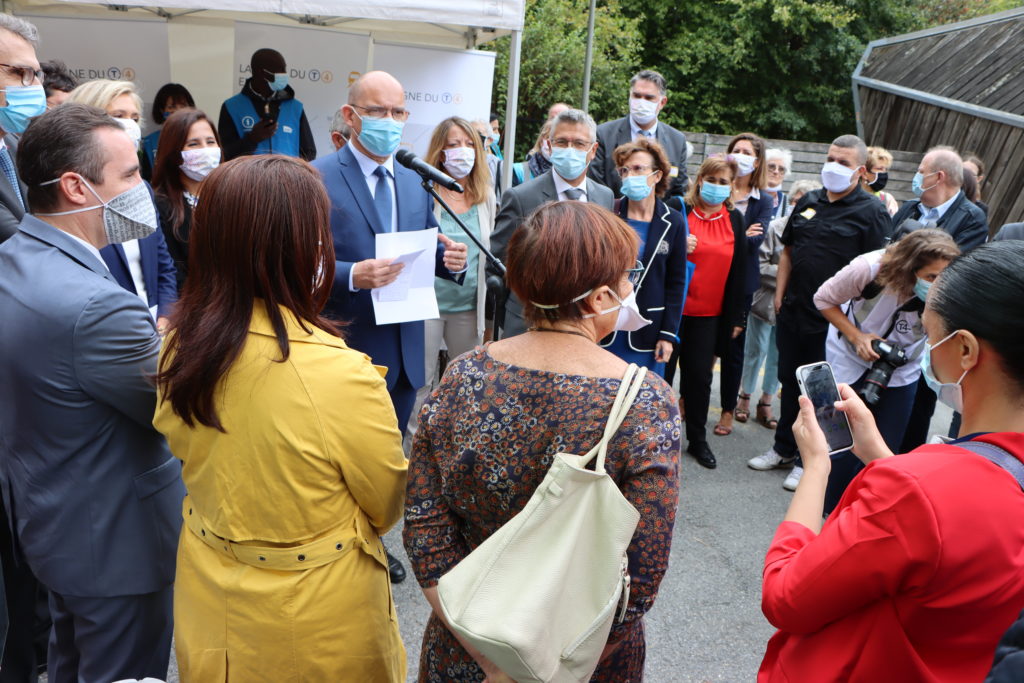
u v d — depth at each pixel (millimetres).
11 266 1583
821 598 1083
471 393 1284
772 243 4883
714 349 4293
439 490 1349
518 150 12953
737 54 15594
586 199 3508
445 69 4984
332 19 5391
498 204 4145
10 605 2031
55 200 1640
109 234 1729
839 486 3373
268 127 4695
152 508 1708
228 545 1404
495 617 1086
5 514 1952
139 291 2781
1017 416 1058
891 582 1021
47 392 1552
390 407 1456
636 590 1190
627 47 14594
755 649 2760
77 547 1650
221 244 1325
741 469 4328
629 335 3727
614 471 1205
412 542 1341
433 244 2590
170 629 1834
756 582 3188
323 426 1343
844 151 3951
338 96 5191
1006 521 990
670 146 5020
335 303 2623
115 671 1730
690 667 2646
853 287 3266
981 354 1063
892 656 1062
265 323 1345
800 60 16297
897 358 3166
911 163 11695
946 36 12195
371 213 2703
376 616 1510
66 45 4750
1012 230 3094
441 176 2498
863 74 13477
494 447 1246
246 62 4992
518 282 1301
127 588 1691
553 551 1124
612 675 1401
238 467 1345
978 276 1065
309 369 1340
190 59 5492
